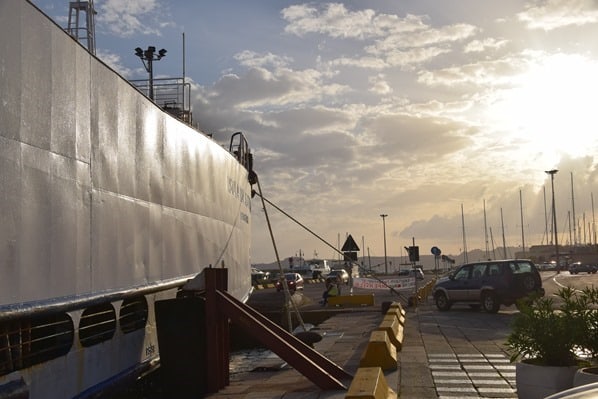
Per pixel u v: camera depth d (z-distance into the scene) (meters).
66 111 7.67
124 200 9.43
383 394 6.76
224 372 10.18
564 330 7.32
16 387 6.03
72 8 13.25
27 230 6.70
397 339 13.56
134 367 9.78
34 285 6.80
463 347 14.11
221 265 15.36
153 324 10.66
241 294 18.30
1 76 6.32
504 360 12.08
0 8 6.32
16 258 6.47
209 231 14.22
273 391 9.54
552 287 43.88
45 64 7.18
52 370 7.19
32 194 6.84
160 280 10.94
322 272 76.94
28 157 6.79
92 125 8.40
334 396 8.86
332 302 31.19
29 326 6.80
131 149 9.75
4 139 6.34
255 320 9.80
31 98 6.88
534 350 7.43
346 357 13.19
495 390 9.23
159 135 11.05
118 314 9.12
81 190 8.02
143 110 10.29
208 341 9.84
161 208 11.06
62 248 7.46
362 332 18.36
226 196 15.98
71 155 7.77
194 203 13.06
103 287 8.59
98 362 8.46
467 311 26.19
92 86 8.41
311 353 10.30
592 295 7.62
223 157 15.62
